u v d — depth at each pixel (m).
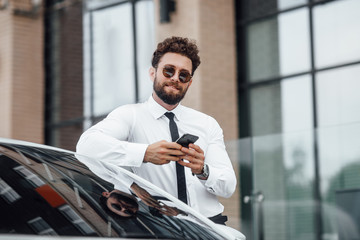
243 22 9.09
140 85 9.70
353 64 7.97
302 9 8.49
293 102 8.52
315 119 8.28
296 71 8.52
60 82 10.97
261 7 8.93
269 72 8.79
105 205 2.64
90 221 2.46
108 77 10.20
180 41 3.35
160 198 2.98
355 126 6.46
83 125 10.59
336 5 8.16
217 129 3.55
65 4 10.90
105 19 10.27
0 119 11.02
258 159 7.04
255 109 8.89
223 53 8.90
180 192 3.34
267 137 7.00
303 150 6.78
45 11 11.20
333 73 8.15
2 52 11.09
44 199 2.47
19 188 2.49
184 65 3.33
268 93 8.77
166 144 3.14
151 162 3.18
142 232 2.56
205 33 8.72
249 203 7.00
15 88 10.94
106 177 2.91
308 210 6.73
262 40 8.90
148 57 9.60
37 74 11.11
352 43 8.00
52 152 2.96
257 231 6.91
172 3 8.93
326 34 8.25
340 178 6.52
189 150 3.16
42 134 11.06
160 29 9.02
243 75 9.05
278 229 6.87
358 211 6.38
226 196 3.42
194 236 2.75
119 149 3.20
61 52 10.97
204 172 3.27
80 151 3.28
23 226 2.28
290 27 8.62
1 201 2.37
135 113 3.40
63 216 2.42
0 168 2.58
